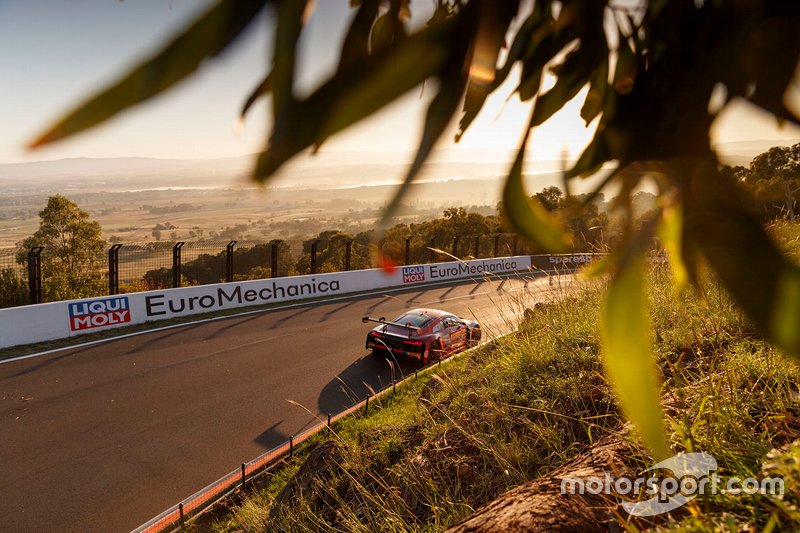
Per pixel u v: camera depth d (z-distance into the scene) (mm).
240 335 15250
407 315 13180
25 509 6492
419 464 3717
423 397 6449
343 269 24984
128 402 9953
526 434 3508
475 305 20031
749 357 2314
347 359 12859
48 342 13906
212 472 7363
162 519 6242
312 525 4035
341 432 7152
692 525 1323
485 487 3215
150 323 16297
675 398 2223
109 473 7324
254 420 9172
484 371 4996
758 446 1688
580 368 4027
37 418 9180
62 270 18141
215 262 20203
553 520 1608
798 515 1153
